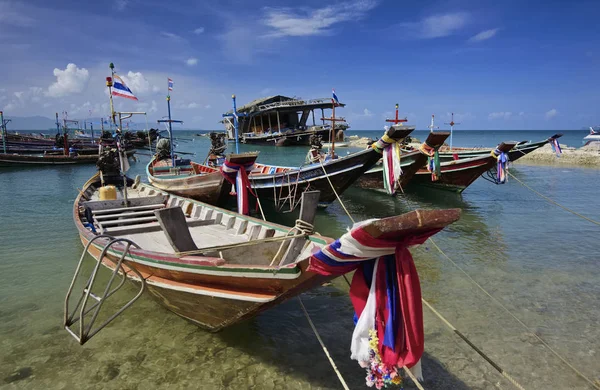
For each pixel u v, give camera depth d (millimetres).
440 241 10914
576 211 14719
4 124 34500
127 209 10047
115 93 9766
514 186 20812
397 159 11250
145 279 5785
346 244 3629
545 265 9023
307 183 13797
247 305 4750
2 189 19141
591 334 6176
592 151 36000
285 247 6488
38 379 5066
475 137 124938
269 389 4906
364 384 5020
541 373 5254
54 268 8727
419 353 3688
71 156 31484
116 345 5812
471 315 6723
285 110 56469
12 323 6398
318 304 7133
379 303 3760
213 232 8383
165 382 5031
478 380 5121
